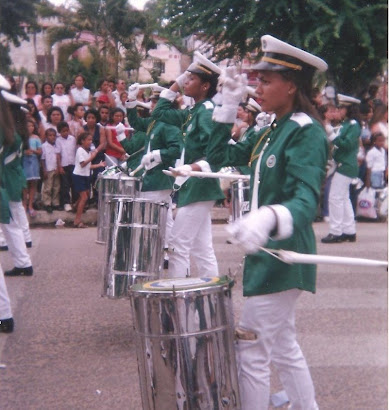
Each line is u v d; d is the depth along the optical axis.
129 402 4.39
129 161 8.03
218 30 12.41
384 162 11.84
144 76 24.83
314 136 3.22
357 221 11.95
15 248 7.42
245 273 3.40
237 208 6.99
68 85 13.84
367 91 12.54
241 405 3.35
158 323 3.19
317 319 6.01
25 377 4.79
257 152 3.44
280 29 12.05
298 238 3.33
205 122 5.52
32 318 6.05
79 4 24.55
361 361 5.04
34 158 10.87
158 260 5.39
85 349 5.30
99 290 6.95
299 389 3.54
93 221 11.17
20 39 27.42
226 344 3.24
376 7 11.76
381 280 7.42
